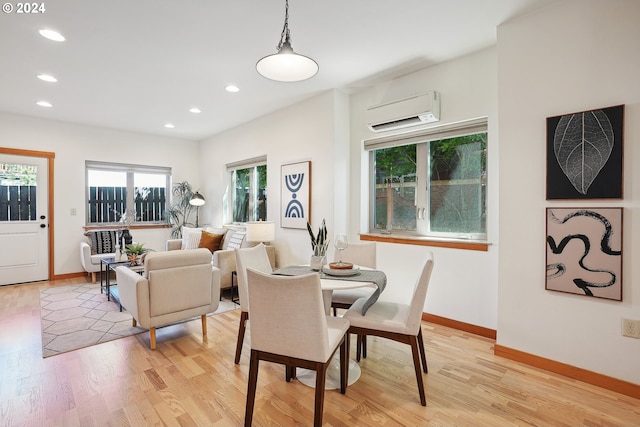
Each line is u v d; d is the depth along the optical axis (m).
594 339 2.06
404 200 3.51
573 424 1.70
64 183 4.96
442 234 3.21
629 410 1.81
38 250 4.77
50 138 4.83
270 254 4.27
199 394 1.96
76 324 3.09
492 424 1.70
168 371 2.23
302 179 4.00
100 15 2.24
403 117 3.17
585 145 2.06
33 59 2.89
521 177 2.34
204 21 2.33
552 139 2.19
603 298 2.02
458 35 2.57
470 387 2.04
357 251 2.95
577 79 2.11
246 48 2.73
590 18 2.06
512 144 2.38
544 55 2.23
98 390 1.99
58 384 2.06
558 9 2.17
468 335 2.85
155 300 2.52
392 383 2.08
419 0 2.12
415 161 3.41
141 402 1.88
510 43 2.37
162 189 6.04
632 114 1.92
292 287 1.56
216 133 5.70
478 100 2.84
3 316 3.30
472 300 2.89
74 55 2.82
